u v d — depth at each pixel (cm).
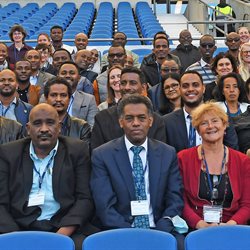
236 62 618
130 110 360
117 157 364
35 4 1556
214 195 360
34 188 357
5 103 488
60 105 435
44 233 291
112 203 358
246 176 365
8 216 350
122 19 1339
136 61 771
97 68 774
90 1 1573
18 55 780
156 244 287
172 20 1510
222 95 500
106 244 288
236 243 291
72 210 355
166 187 364
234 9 1353
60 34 833
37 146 357
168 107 506
